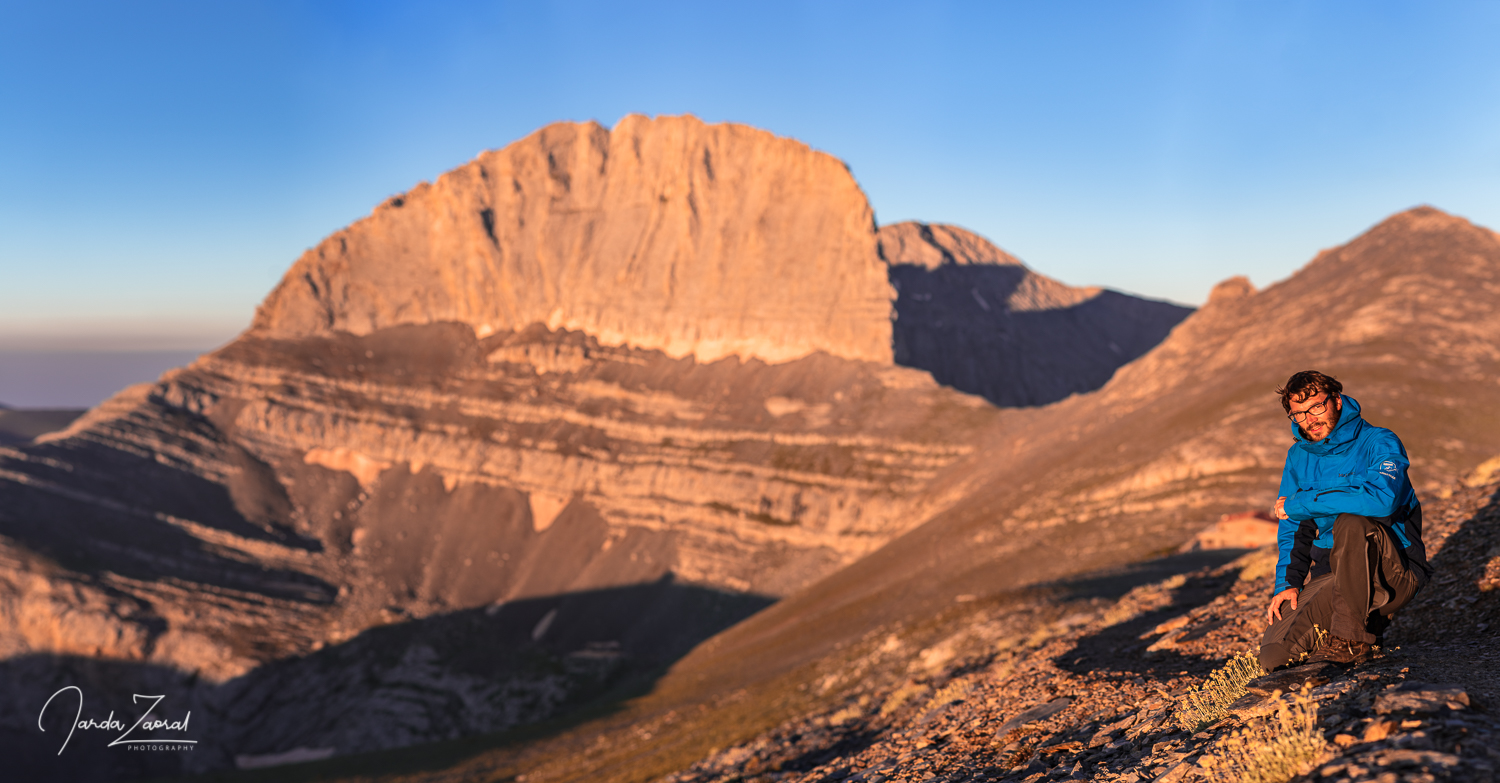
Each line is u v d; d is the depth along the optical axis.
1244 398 119.25
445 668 194.88
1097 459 129.25
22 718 172.88
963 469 188.50
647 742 67.06
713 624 194.38
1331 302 150.62
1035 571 88.25
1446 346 116.00
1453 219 161.50
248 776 112.56
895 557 135.62
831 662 68.12
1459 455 86.38
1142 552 80.12
